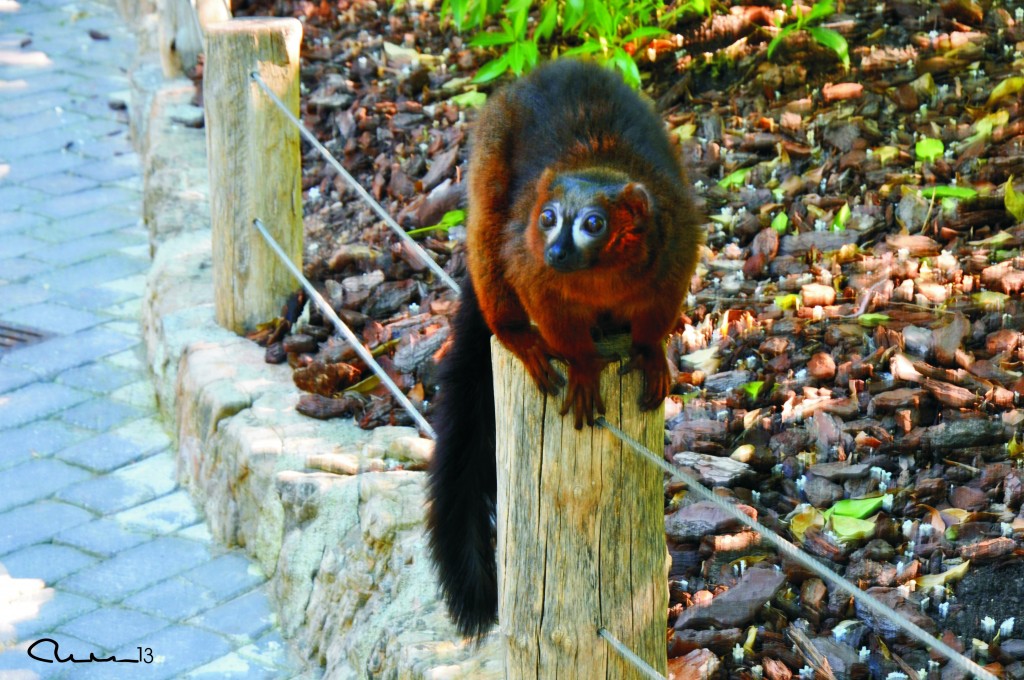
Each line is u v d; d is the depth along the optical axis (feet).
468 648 13.65
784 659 12.90
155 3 34.91
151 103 28.48
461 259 20.95
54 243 26.14
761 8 24.39
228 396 18.35
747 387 16.60
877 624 13.05
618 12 23.13
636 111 13.02
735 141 21.72
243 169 19.42
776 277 18.90
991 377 16.05
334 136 25.35
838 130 21.09
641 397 10.41
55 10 38.04
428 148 23.84
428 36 27.84
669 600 13.79
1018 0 23.35
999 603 13.14
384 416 17.76
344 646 15.26
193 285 21.90
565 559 10.53
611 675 10.85
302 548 16.46
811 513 14.46
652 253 11.16
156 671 15.83
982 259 18.15
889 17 23.68
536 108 13.00
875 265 18.48
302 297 20.40
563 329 10.98
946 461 15.06
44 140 30.30
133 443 20.51
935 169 20.04
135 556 17.93
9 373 22.15
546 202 11.18
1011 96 21.01
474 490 13.28
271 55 18.92
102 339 23.17
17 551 17.99
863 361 16.61
